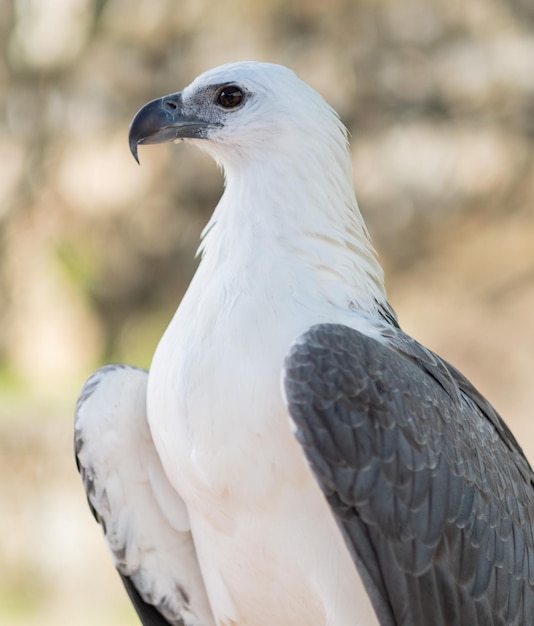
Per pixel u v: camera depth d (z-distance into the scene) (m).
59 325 19.06
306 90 6.38
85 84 18.95
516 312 17.55
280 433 5.69
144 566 6.78
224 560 6.16
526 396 16.66
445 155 18.00
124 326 19.41
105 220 19.06
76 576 15.62
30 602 15.36
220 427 5.74
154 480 6.59
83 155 18.88
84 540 15.77
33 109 19.31
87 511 15.91
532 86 17.98
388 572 5.58
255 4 18.31
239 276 5.99
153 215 19.00
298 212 6.16
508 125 18.19
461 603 5.80
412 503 5.64
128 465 6.57
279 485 5.76
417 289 18.28
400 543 5.61
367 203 18.19
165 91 18.70
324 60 18.11
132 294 19.42
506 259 18.16
